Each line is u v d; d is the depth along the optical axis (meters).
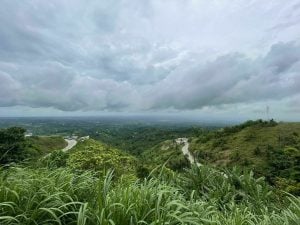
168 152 102.81
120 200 3.33
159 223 3.03
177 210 3.27
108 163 10.68
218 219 4.39
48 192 3.41
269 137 95.12
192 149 109.19
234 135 108.88
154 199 3.53
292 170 45.91
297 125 103.75
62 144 95.56
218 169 7.65
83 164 10.33
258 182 7.40
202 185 6.63
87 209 3.08
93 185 3.84
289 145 81.25
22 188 3.41
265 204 6.43
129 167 11.84
